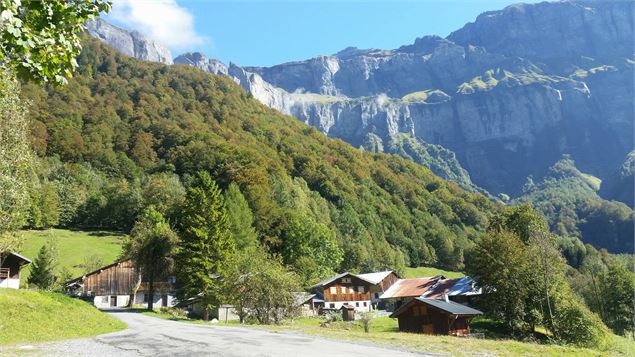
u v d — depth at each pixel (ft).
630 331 219.82
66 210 403.75
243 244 294.25
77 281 250.57
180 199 369.50
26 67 33.30
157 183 413.18
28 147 115.14
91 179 469.16
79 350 65.57
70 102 579.48
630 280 239.09
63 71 35.29
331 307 285.43
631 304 234.17
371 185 637.30
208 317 179.22
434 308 152.76
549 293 168.96
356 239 446.19
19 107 107.96
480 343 87.04
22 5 32.30
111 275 248.52
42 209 373.81
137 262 200.54
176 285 253.24
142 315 172.65
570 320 155.94
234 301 146.10
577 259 455.63
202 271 189.57
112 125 573.33
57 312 100.01
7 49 31.81
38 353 61.77
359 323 181.06
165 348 66.90
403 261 447.42
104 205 412.98
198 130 594.24
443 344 79.05
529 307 173.47
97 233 385.91
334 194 532.32
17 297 102.99
